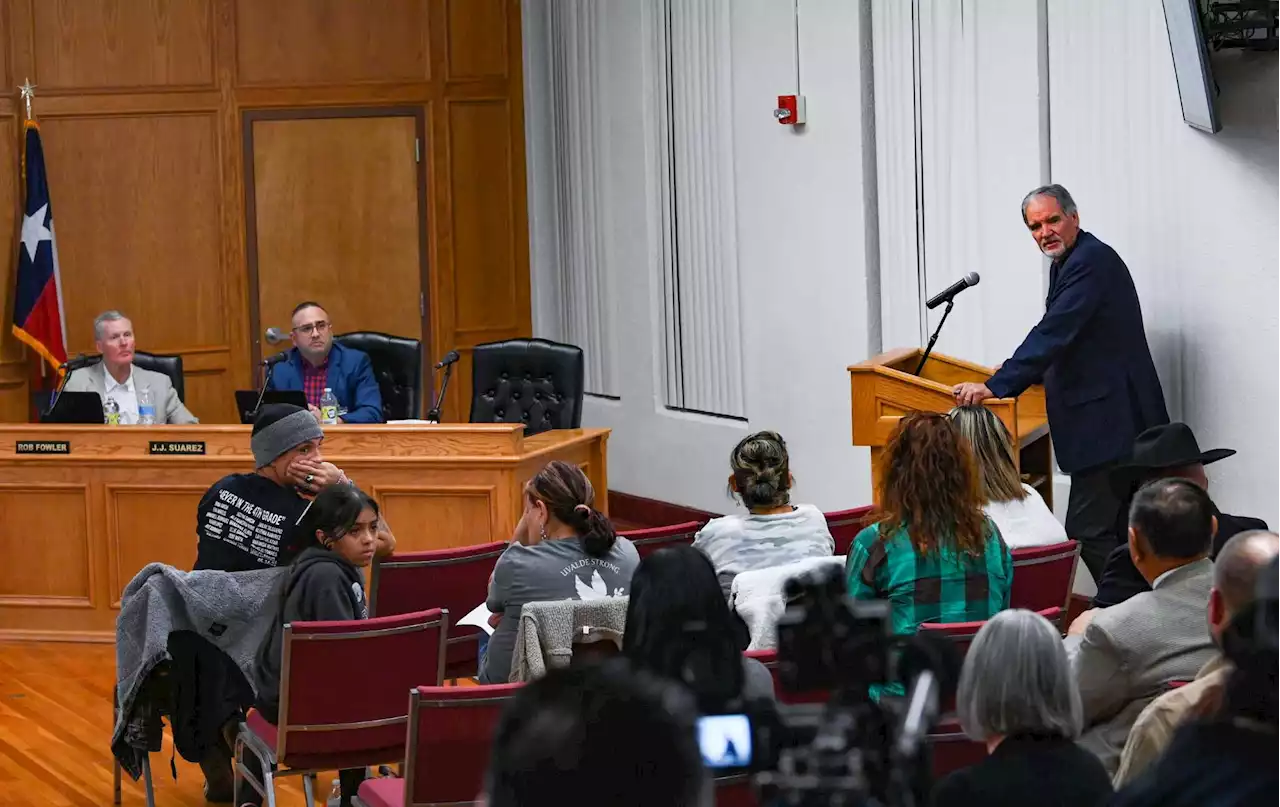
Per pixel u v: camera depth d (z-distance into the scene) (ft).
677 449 29.09
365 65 31.83
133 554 22.16
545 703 2.91
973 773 7.03
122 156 31.07
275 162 31.68
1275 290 17.51
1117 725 9.73
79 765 17.31
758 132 25.95
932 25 22.24
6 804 16.10
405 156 32.07
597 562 13.03
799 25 24.77
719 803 9.37
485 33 32.40
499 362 25.05
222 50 31.37
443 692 10.38
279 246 31.83
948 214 22.34
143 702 14.70
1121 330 17.56
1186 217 18.45
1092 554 17.98
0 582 22.58
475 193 32.58
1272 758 4.79
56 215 30.81
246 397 22.36
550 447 20.74
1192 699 7.72
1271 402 17.67
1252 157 17.57
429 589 15.14
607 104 30.09
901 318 23.49
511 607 12.91
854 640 4.86
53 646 22.26
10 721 18.97
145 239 31.27
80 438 22.03
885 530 11.55
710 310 27.99
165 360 25.50
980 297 21.86
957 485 11.40
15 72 30.35
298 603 13.52
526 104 32.65
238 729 14.40
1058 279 17.69
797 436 25.88
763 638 12.22
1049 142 20.67
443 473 20.21
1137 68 18.95
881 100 23.40
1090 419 17.63
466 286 32.60
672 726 2.89
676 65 28.17
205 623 14.08
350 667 12.69
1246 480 18.03
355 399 24.61
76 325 31.09
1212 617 7.97
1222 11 16.55
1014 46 20.83
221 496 15.15
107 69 30.83
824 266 24.85
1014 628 7.18
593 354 31.60
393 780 11.84
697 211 28.02
